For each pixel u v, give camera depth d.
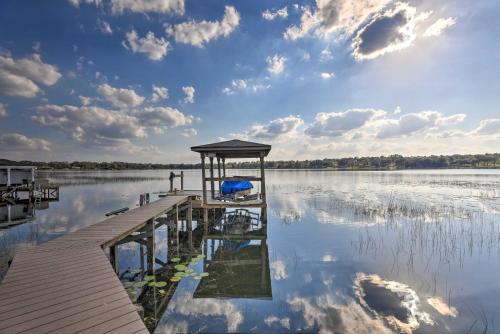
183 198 12.47
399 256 7.96
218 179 11.87
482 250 8.41
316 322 4.52
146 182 45.28
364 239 9.86
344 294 5.56
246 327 4.43
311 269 7.07
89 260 4.86
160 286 6.07
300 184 35.78
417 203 17.70
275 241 9.96
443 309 4.86
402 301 5.22
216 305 5.21
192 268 7.39
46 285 3.81
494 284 5.95
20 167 21.38
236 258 8.25
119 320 2.95
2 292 3.58
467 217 13.36
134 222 7.50
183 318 4.74
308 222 13.06
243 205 11.68
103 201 21.59
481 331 4.16
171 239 10.80
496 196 20.89
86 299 3.41
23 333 2.67
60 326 2.81
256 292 5.75
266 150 11.67
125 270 7.18
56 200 21.98
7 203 19.45
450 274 6.55
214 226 13.09
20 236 10.83
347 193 24.30
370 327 4.32
